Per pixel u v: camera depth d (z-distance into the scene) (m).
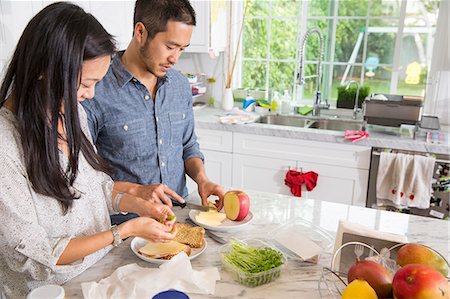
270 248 1.16
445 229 1.39
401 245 1.07
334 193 2.79
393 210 2.60
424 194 2.49
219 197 1.54
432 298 0.78
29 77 0.94
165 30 1.42
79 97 1.07
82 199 1.16
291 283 1.08
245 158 2.97
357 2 3.15
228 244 1.22
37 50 0.92
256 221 1.44
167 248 1.19
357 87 3.13
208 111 3.39
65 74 0.95
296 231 1.37
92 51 0.98
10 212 0.94
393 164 2.53
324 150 2.73
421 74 3.10
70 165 1.08
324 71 3.38
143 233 1.12
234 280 1.09
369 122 2.71
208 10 3.04
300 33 3.37
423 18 2.99
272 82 3.58
